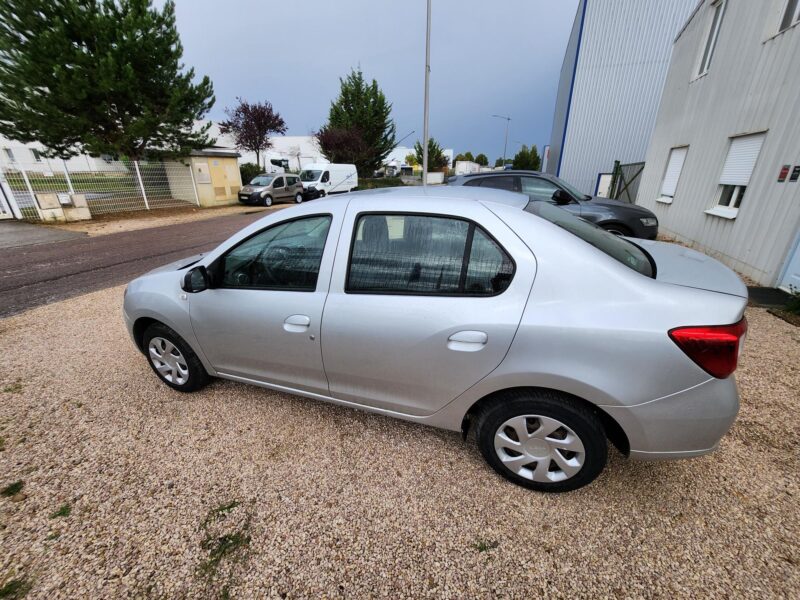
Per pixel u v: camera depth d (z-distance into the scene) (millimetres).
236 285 2389
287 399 2824
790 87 4930
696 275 1788
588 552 1661
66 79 12656
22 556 1675
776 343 3545
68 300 5254
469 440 2373
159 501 1956
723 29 6883
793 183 4750
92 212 14742
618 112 16984
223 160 19406
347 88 32875
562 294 1686
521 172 6473
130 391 2969
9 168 12789
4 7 11812
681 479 2035
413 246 1961
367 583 1554
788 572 1553
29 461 2248
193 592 1523
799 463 2139
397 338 1929
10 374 3254
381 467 2158
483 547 1695
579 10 17094
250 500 1957
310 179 21922
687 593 1488
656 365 1557
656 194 9938
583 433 1748
